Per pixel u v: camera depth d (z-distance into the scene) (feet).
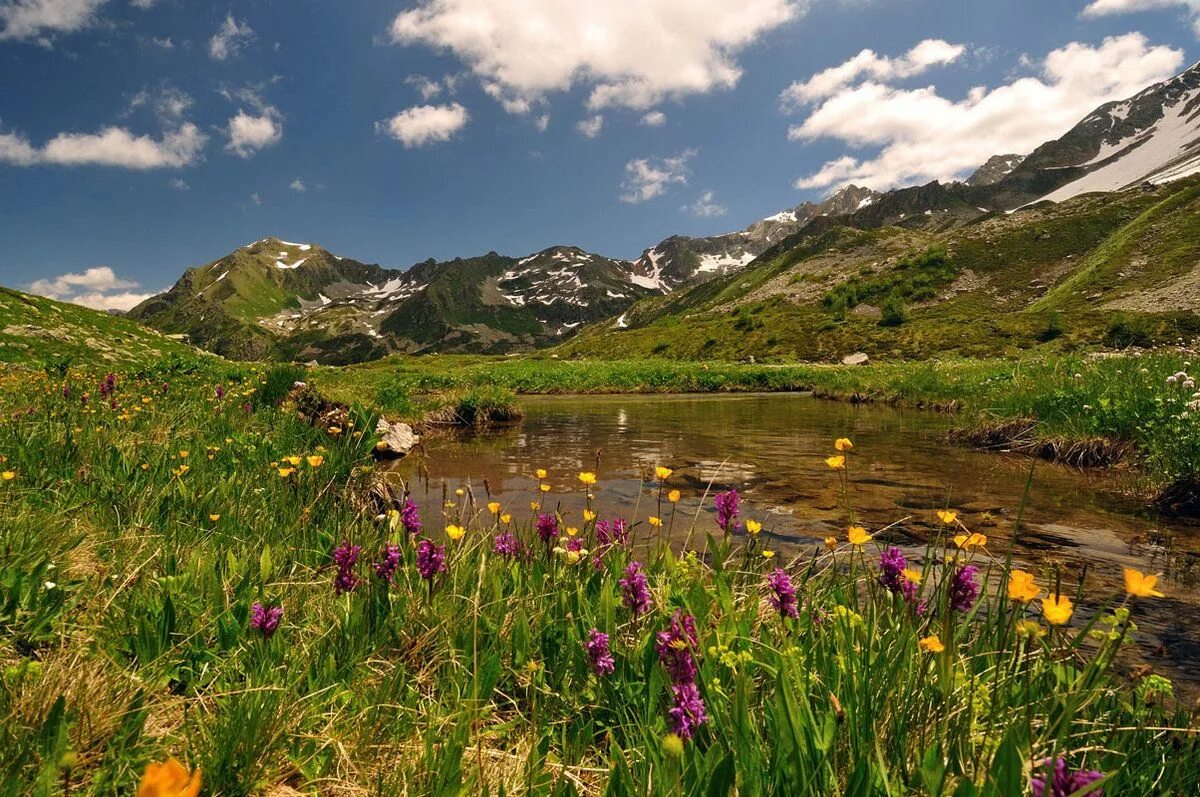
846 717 5.90
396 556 9.22
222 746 5.92
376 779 6.04
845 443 9.39
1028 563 13.88
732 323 422.00
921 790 5.21
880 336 290.97
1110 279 311.68
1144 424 24.95
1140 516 18.12
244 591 9.14
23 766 5.21
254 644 7.77
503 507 19.42
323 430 27.25
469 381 88.69
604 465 27.68
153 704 6.53
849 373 106.11
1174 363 34.76
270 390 36.47
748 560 11.38
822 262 552.82
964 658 7.41
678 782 4.90
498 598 9.33
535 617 9.14
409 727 6.86
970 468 25.91
